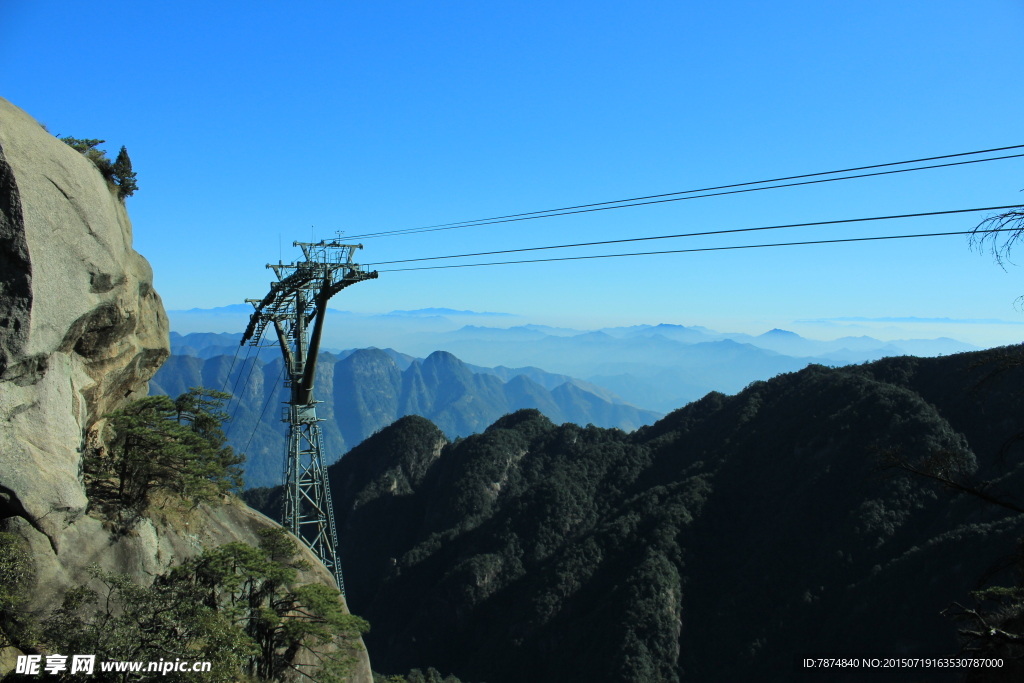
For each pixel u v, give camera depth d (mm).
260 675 26234
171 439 27906
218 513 34000
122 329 26938
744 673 69562
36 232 20781
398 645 100375
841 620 66500
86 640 16531
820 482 86688
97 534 23781
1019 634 15328
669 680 71938
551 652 83812
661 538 88875
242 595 26359
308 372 52094
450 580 102875
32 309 20125
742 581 81250
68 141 26891
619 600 81250
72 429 22797
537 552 104188
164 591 19406
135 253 29125
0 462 19609
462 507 125812
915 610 59812
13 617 17828
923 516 73000
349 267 48031
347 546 136375
